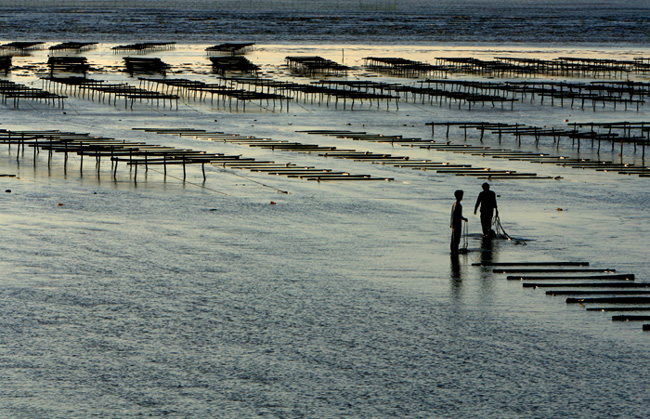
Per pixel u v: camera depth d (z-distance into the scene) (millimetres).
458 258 108938
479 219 133875
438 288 95562
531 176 176625
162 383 68312
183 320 83375
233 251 110062
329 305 88938
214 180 162625
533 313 87438
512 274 102125
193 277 98000
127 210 133250
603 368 73188
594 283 97125
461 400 66312
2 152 188875
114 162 178625
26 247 109188
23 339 77375
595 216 137625
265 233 120312
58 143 187500
